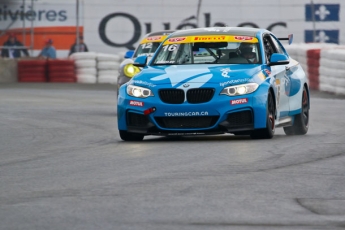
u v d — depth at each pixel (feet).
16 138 128.36
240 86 111.34
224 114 110.42
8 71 314.76
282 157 95.30
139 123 114.52
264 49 122.72
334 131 131.85
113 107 198.08
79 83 313.53
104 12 333.83
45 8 333.42
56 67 314.14
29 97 236.22
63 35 334.44
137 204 67.26
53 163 95.14
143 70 120.37
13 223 60.34
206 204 67.15
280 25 334.65
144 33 334.24
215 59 120.78
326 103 206.80
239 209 65.21
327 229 58.39
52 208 65.98
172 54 123.65
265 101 111.96
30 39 334.65
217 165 89.15
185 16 332.80
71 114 175.22
